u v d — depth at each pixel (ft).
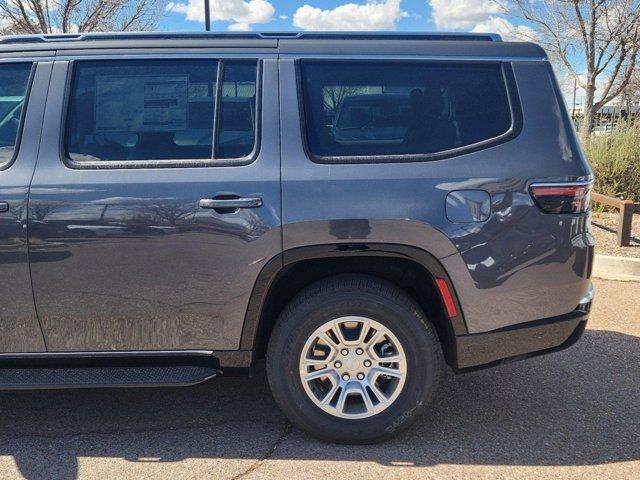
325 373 10.30
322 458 10.15
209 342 10.27
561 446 10.50
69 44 10.53
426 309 11.00
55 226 9.91
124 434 11.02
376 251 9.98
